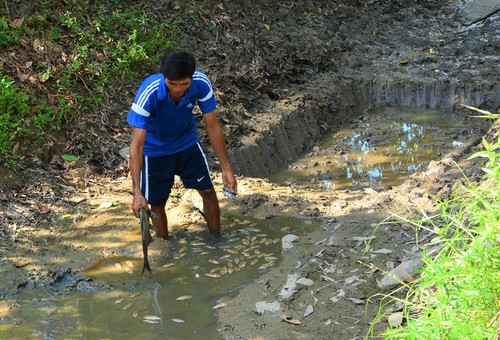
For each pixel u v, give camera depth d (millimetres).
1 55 7906
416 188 6867
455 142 9305
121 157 7520
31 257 5742
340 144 9445
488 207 3863
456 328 3389
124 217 6391
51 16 8766
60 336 4809
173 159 5684
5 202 6449
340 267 5449
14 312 5062
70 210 6480
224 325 4883
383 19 13203
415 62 11578
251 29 10977
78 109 7852
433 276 3732
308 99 9984
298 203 6684
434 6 14086
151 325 4930
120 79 8602
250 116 9031
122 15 9492
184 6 10430
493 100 10438
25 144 7168
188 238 6094
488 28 12992
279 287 5258
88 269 5621
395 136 9656
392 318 4629
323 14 12578
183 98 5270
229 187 5699
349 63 11375
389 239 5797
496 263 3674
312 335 4672
